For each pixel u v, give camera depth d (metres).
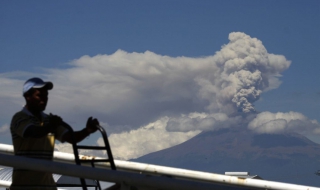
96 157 7.51
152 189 5.09
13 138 5.81
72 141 5.74
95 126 5.91
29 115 5.80
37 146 5.81
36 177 5.79
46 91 5.94
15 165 5.24
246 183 7.57
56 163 5.17
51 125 5.55
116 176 5.00
